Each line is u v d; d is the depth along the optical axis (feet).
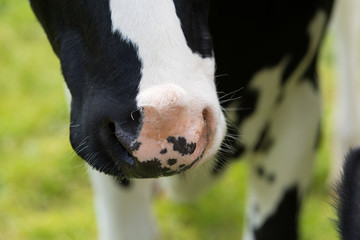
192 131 11.04
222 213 22.29
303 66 16.21
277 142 16.74
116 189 16.88
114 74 11.35
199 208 22.35
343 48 22.09
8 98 26.68
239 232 21.85
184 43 11.34
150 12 11.23
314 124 16.80
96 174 16.96
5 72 27.78
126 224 17.25
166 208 22.27
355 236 10.41
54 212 22.66
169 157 11.05
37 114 25.76
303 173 16.93
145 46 11.18
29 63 28.19
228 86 15.14
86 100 11.80
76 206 22.82
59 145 24.43
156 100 10.89
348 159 11.05
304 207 21.90
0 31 29.76
